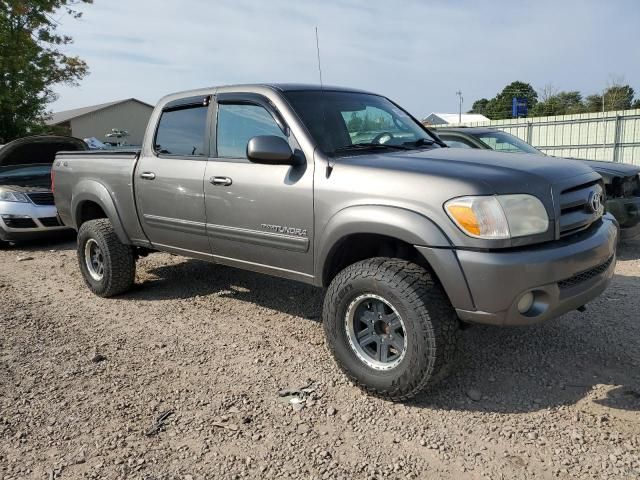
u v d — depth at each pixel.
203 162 4.43
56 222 8.77
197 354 4.20
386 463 2.82
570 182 3.29
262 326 4.75
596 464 2.73
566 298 3.13
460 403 3.36
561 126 22.14
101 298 5.70
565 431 3.03
